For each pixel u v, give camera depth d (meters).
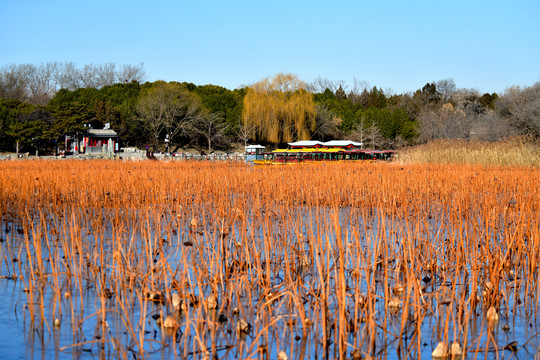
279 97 67.62
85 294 6.97
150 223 12.23
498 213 11.30
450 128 67.44
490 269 6.95
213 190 17.39
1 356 4.99
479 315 6.39
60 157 55.91
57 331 5.68
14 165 33.94
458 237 8.38
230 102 80.75
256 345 5.36
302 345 5.41
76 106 62.09
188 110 71.12
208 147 75.25
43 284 6.73
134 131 73.62
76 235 8.24
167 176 20.17
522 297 7.18
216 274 7.09
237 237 10.49
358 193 17.16
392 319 6.24
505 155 29.91
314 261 8.70
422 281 7.78
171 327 5.81
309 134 67.62
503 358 5.13
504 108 62.41
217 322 5.67
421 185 17.27
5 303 6.56
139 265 7.72
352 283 7.34
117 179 18.67
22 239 10.27
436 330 5.91
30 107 66.25
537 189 14.98
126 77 114.94
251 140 74.44
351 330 5.84
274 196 15.67
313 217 13.17
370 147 75.12
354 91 119.19
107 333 5.63
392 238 10.29
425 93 105.81
